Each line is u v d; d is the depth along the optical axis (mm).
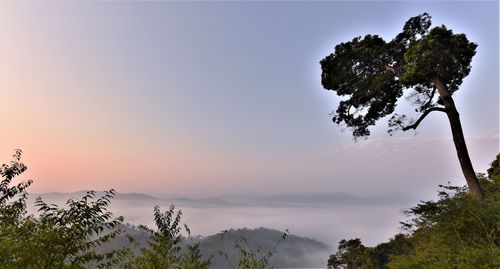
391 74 24734
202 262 6391
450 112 20984
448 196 14703
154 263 6164
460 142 20172
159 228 6754
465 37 22422
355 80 25984
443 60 20750
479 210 13039
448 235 13828
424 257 14234
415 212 15609
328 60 26141
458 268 11547
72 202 4617
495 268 10047
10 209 5625
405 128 25656
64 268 4332
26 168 7680
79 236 4492
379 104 26922
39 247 4152
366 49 24297
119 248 5023
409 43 23219
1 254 3994
